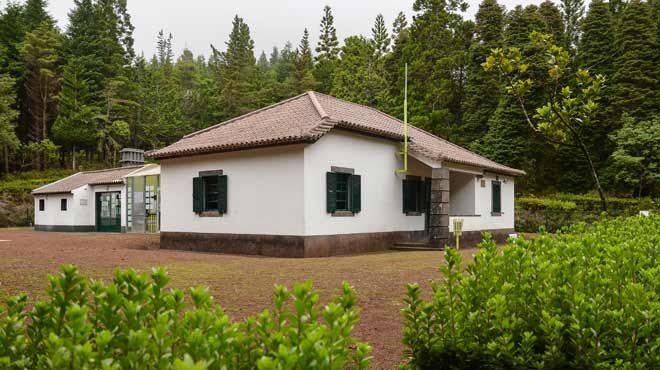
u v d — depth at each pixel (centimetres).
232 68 5744
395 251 1564
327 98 1816
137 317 165
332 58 5831
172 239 1650
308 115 1515
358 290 717
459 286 274
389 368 383
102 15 5591
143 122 5294
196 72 7969
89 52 5334
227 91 5500
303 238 1328
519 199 2762
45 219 2850
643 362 220
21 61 5050
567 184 3291
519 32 3544
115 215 2642
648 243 369
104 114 5000
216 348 145
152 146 5303
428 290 714
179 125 5384
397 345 445
